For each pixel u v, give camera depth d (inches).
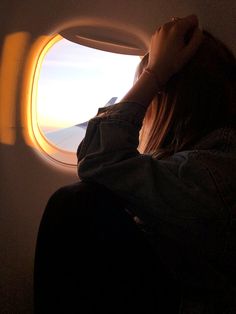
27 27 51.9
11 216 60.9
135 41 54.2
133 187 21.7
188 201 21.0
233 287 21.9
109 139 23.3
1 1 50.5
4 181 59.3
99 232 21.2
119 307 22.2
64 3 51.2
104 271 21.6
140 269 22.1
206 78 24.5
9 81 54.6
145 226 23.1
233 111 24.9
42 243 22.0
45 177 60.9
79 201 21.0
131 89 25.4
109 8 51.7
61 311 22.2
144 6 51.7
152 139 27.0
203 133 24.8
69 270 21.5
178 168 22.1
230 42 50.8
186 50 24.9
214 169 21.6
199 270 22.1
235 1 49.6
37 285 22.7
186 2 50.8
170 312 23.1
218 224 20.8
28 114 57.5
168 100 25.6
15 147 58.2
